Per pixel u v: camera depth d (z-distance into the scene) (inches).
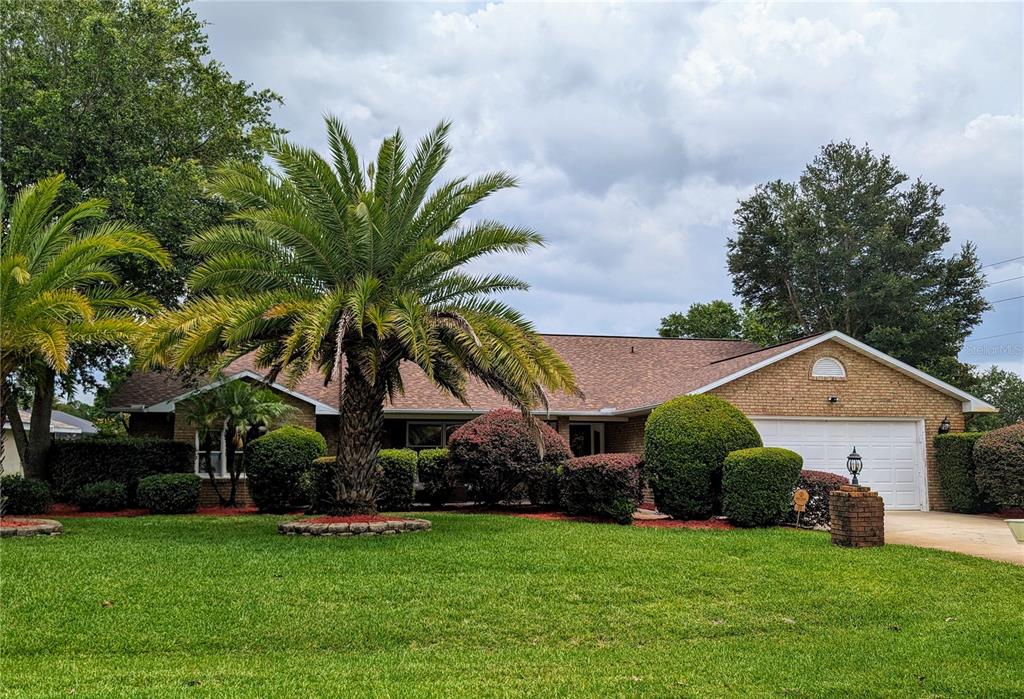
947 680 256.1
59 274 507.8
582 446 888.9
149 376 833.5
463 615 319.3
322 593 336.5
